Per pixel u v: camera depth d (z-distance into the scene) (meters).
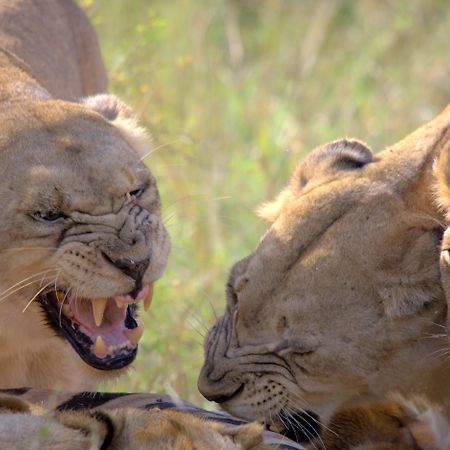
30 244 9.92
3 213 9.95
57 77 13.47
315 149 10.62
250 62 19.89
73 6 14.69
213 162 16.02
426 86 19.11
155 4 19.53
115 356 10.12
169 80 17.92
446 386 9.81
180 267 13.98
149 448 8.05
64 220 9.95
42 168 10.00
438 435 10.12
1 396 8.71
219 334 10.11
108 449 8.10
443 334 9.52
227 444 8.11
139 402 9.38
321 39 19.81
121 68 15.15
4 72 11.42
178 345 12.31
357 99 18.70
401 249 9.52
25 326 10.28
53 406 8.48
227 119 17.86
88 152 10.20
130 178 10.23
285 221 9.88
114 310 10.24
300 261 9.68
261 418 9.91
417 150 9.97
